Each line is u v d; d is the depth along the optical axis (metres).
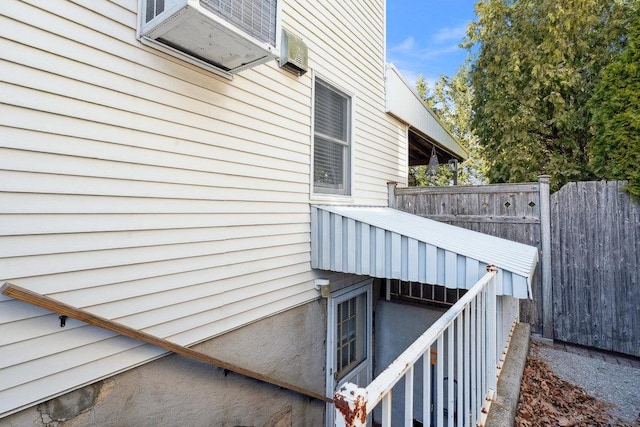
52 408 1.68
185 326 2.35
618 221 4.11
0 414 1.50
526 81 7.19
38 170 1.64
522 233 4.66
